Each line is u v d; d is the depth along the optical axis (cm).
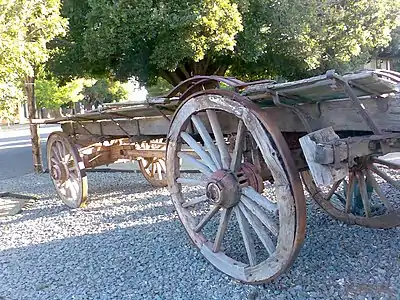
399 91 258
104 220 529
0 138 2333
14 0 468
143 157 650
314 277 321
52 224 528
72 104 3247
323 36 1038
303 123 299
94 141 585
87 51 924
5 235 495
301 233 272
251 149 336
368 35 1095
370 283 308
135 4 842
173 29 857
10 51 469
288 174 271
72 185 607
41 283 345
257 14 965
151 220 514
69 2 966
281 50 1032
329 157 252
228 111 305
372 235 409
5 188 810
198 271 346
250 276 308
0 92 505
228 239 414
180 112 347
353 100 250
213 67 1181
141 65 976
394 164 405
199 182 342
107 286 330
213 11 832
